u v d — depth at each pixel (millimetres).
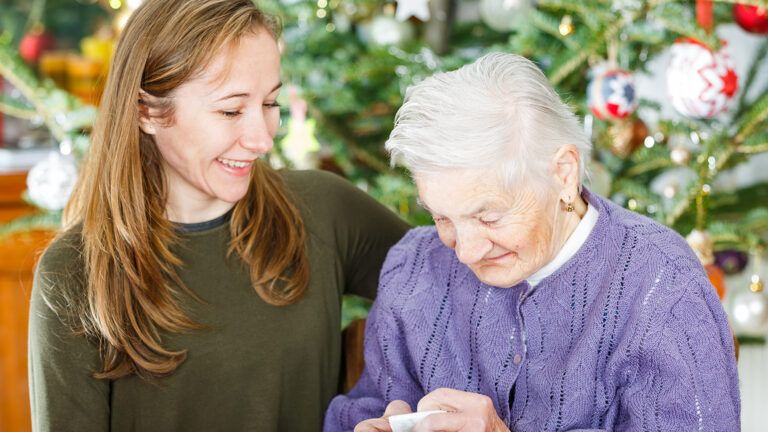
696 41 1748
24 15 2994
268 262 1455
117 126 1352
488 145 1095
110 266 1379
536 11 1934
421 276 1417
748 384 2732
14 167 2699
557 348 1266
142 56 1310
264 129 1323
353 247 1582
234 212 1448
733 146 1933
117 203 1366
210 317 1429
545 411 1259
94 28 2977
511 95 1117
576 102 2002
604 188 1921
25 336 2742
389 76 2170
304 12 2062
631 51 2041
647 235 1248
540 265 1198
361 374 1508
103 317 1354
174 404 1417
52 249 1406
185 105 1302
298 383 1491
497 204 1119
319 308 1502
